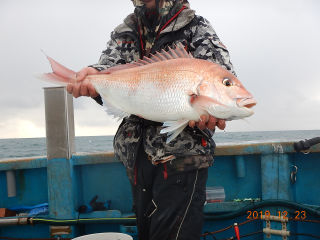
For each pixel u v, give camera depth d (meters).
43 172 2.86
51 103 2.56
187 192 1.58
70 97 2.74
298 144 2.16
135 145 1.72
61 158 2.55
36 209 2.65
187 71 1.56
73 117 2.78
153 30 1.90
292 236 2.43
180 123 1.53
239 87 1.53
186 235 1.54
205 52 1.72
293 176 2.51
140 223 1.87
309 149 2.34
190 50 1.79
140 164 1.76
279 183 2.43
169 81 1.57
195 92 1.51
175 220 1.55
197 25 1.80
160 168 1.65
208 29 1.80
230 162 2.73
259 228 2.54
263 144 2.47
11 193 2.77
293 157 2.61
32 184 2.85
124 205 2.82
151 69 1.65
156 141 1.62
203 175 1.67
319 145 2.31
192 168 1.58
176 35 1.81
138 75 1.68
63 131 2.55
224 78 1.54
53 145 2.56
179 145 1.58
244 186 2.69
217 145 2.57
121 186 2.84
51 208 2.54
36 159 2.73
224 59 1.72
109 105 1.76
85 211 2.54
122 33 2.00
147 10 1.93
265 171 2.48
